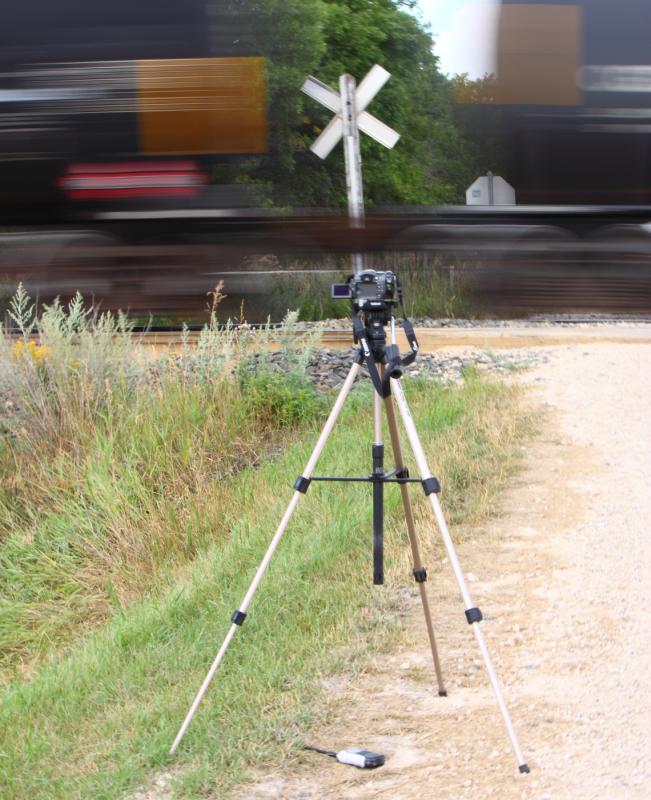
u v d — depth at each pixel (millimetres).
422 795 3492
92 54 10344
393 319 3854
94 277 10641
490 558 5566
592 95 11164
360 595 5109
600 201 11367
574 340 10406
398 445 3947
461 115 11617
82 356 8398
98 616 6188
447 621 4867
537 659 4457
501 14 11219
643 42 11117
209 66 10445
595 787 3477
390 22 20000
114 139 10469
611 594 5043
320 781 3607
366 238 11375
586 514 6059
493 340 10422
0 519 7230
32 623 6258
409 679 4340
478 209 11523
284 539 5973
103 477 7203
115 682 4598
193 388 8430
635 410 7973
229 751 3775
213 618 5066
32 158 10453
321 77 19078
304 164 18750
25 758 3994
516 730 3887
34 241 10578
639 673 4277
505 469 6832
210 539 6668
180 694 4293
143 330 10539
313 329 10234
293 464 7379
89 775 3754
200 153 10555
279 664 4406
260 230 11008
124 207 10547
